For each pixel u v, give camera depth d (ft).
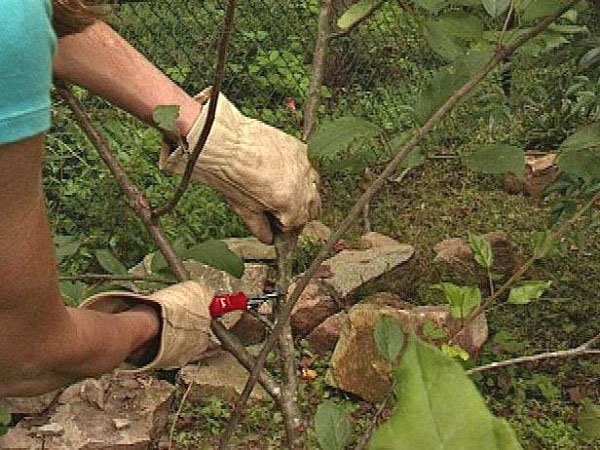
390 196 17.02
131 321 4.47
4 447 10.36
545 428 11.22
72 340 3.74
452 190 17.25
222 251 5.77
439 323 11.21
